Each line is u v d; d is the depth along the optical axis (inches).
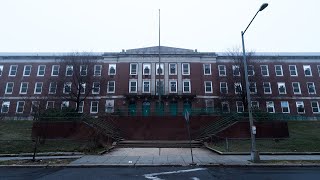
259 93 1428.4
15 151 702.5
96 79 1502.2
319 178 392.5
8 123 1113.4
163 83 1620.3
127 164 511.2
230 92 1459.2
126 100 1561.3
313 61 1745.8
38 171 454.9
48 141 832.3
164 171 452.4
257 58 1642.5
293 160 569.9
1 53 1786.4
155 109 1534.2
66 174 423.8
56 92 1438.2
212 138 931.3
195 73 1641.2
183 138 1139.9
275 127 981.8
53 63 1700.3
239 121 994.1
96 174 423.2
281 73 1715.1
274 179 384.5
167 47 1737.2
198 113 1216.8
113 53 1684.3
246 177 398.3
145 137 1138.7
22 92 1638.8
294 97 1667.1
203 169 473.7
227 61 1695.4
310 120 1359.5
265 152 700.0
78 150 722.8
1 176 408.2
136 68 1649.9
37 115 960.9
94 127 906.1
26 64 1700.3
